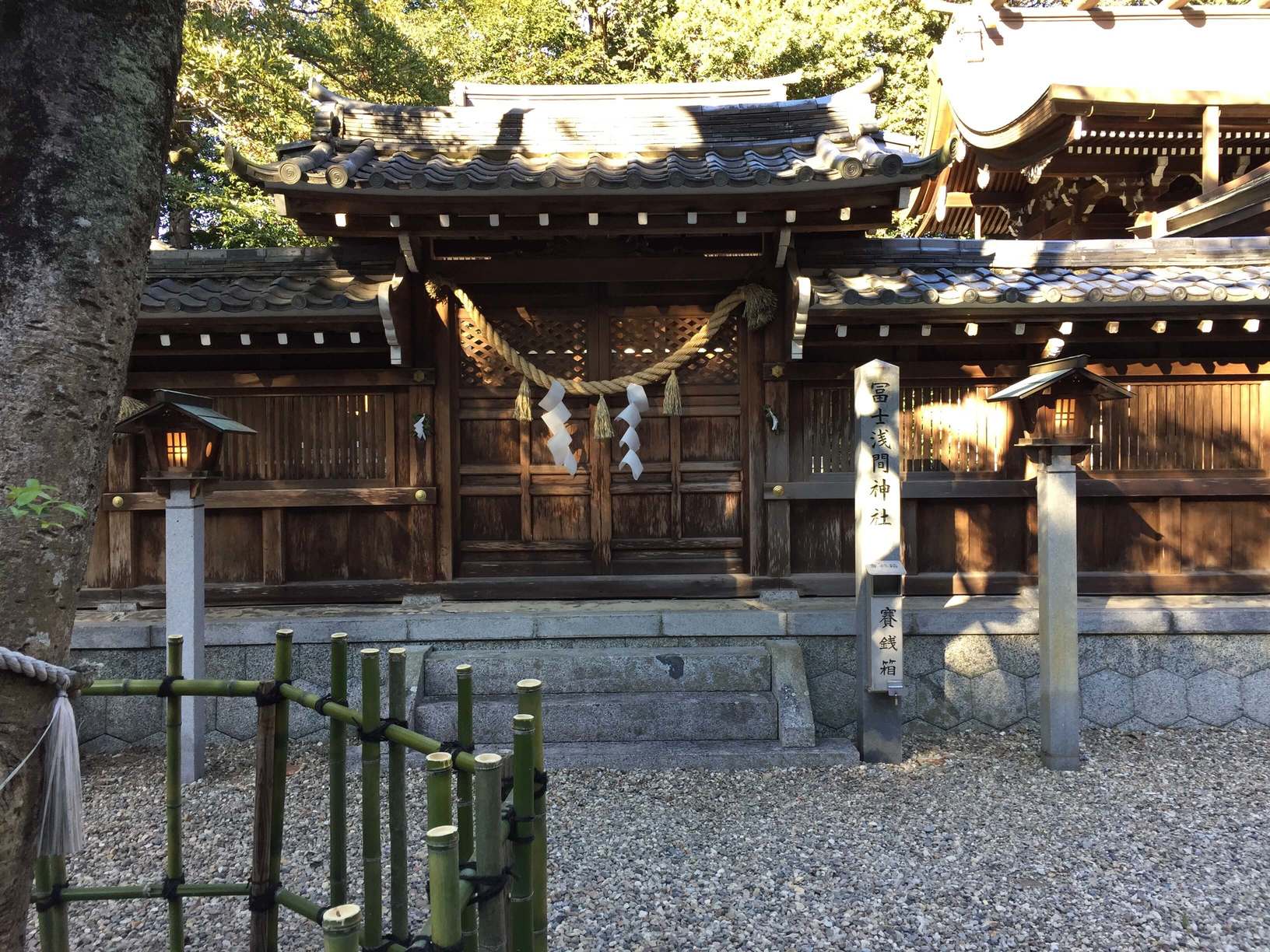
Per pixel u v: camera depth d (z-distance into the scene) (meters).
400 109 5.96
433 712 4.84
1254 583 5.82
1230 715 5.34
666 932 3.04
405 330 5.55
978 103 11.31
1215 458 5.88
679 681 5.08
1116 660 5.38
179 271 5.61
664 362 5.69
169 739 2.57
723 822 3.99
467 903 1.68
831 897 3.28
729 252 5.85
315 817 4.15
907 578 5.84
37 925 3.19
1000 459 5.89
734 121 5.96
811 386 5.89
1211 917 3.10
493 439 5.99
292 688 2.54
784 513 5.81
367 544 5.91
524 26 17.00
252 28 12.21
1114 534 5.93
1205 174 8.79
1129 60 11.96
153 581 5.81
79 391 1.76
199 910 3.31
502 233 5.17
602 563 5.91
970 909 3.17
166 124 1.98
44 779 1.81
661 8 17.30
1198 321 5.44
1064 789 4.36
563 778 4.55
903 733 5.31
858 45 15.30
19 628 1.68
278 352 5.57
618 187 4.73
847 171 4.62
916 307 5.17
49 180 1.73
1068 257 5.68
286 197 4.79
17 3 1.74
